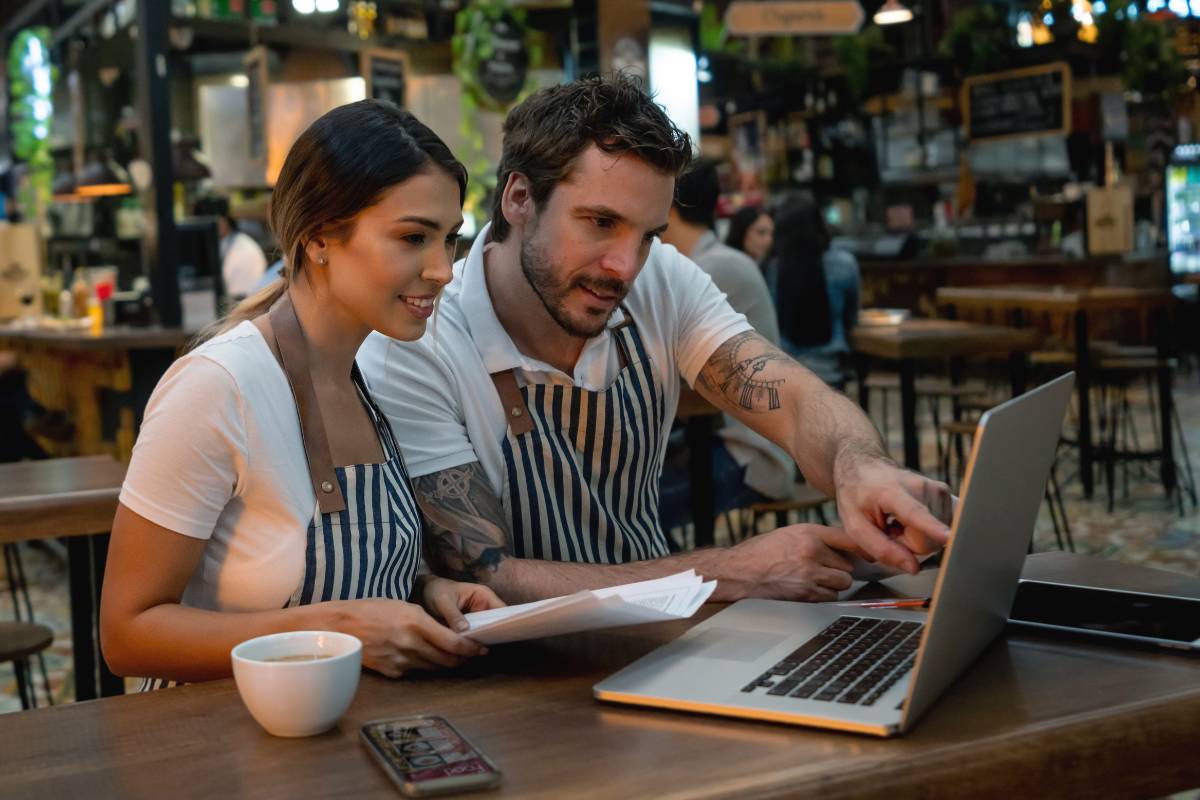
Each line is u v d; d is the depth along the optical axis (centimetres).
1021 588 143
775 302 572
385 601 126
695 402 303
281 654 110
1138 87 1061
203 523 133
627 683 113
